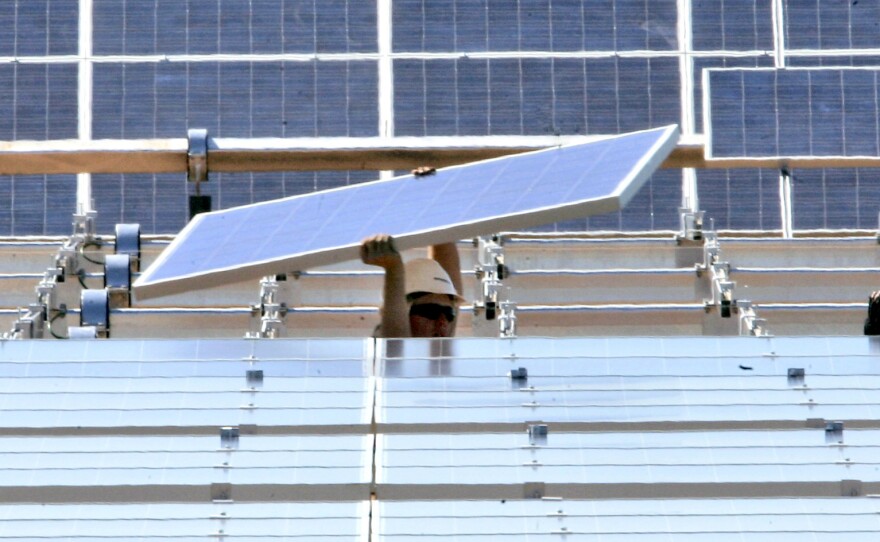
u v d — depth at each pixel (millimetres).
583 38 86812
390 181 43625
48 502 33188
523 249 55531
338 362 36906
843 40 87688
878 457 34250
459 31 86188
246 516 32312
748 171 82875
